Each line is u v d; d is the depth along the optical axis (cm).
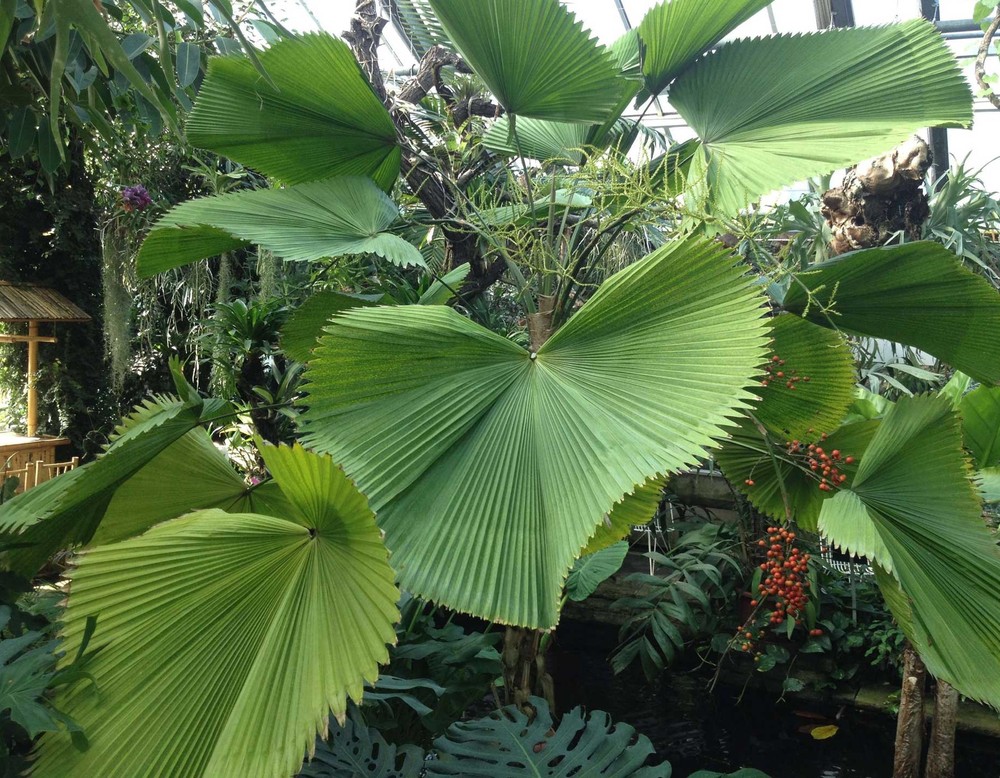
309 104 200
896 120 171
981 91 330
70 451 519
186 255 200
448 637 254
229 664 123
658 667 391
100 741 122
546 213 227
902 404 169
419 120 337
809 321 197
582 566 334
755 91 186
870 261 174
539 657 218
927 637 150
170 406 177
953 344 193
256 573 126
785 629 388
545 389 135
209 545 127
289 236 182
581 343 138
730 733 360
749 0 179
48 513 152
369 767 174
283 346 235
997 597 155
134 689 124
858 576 411
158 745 120
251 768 113
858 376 417
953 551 160
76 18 124
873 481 170
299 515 126
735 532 436
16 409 531
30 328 495
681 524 474
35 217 500
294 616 123
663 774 158
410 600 254
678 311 135
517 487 126
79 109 272
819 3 579
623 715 376
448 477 128
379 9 341
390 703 231
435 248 382
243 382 399
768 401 210
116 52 128
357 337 135
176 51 271
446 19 172
